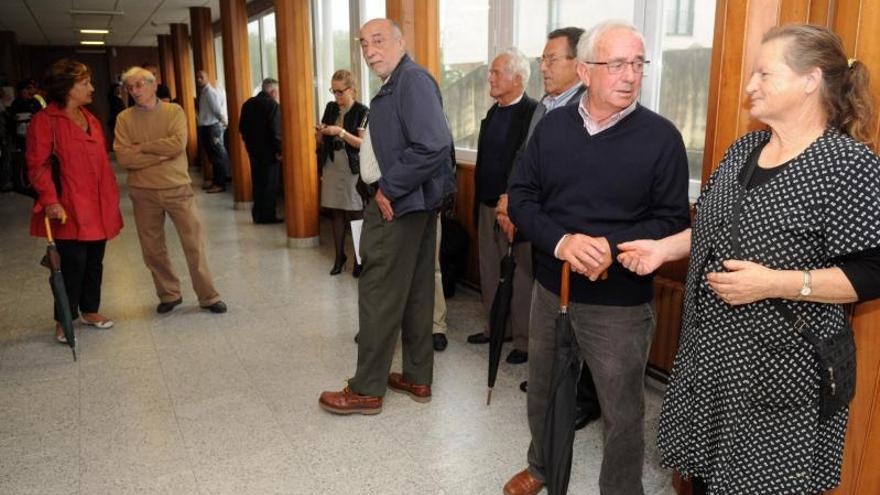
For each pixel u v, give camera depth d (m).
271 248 5.59
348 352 3.29
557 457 1.68
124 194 8.98
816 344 1.27
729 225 1.32
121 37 14.54
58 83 3.15
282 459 2.32
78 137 3.23
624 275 1.65
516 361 3.13
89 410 2.68
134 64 17.80
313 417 2.62
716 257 1.34
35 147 3.13
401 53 2.41
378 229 2.46
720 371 1.36
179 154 3.66
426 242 2.63
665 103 2.95
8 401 2.75
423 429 2.53
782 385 1.30
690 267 1.45
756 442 1.34
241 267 4.96
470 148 4.45
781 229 1.24
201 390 2.86
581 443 2.44
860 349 1.62
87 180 3.29
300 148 5.43
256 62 9.30
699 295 1.40
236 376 3.00
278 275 4.72
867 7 1.48
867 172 1.16
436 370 3.07
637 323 1.69
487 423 2.57
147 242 3.77
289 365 3.13
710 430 1.42
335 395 2.63
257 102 6.35
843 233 1.18
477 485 2.16
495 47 4.02
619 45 1.51
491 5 4.01
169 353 3.28
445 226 4.10
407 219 2.46
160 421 2.59
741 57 1.73
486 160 3.11
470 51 4.29
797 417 1.31
